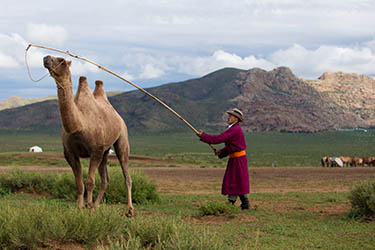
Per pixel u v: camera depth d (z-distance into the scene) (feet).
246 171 33.22
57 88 21.42
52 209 22.08
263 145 556.51
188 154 321.93
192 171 102.22
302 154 358.23
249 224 27.61
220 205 31.30
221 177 84.17
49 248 18.62
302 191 56.39
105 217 21.15
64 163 130.21
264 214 31.86
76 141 23.04
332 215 32.32
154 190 42.04
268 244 22.11
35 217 19.77
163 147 474.90
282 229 26.08
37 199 39.19
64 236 19.06
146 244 20.18
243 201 34.14
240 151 33.01
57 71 20.99
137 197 39.06
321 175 91.50
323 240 23.17
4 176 45.65
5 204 30.66
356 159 158.71
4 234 18.49
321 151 409.49
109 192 38.42
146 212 32.45
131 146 497.46
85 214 20.75
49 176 46.19
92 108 23.85
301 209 35.70
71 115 21.67
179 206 37.47
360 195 30.94
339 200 41.73
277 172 102.58
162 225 20.81
